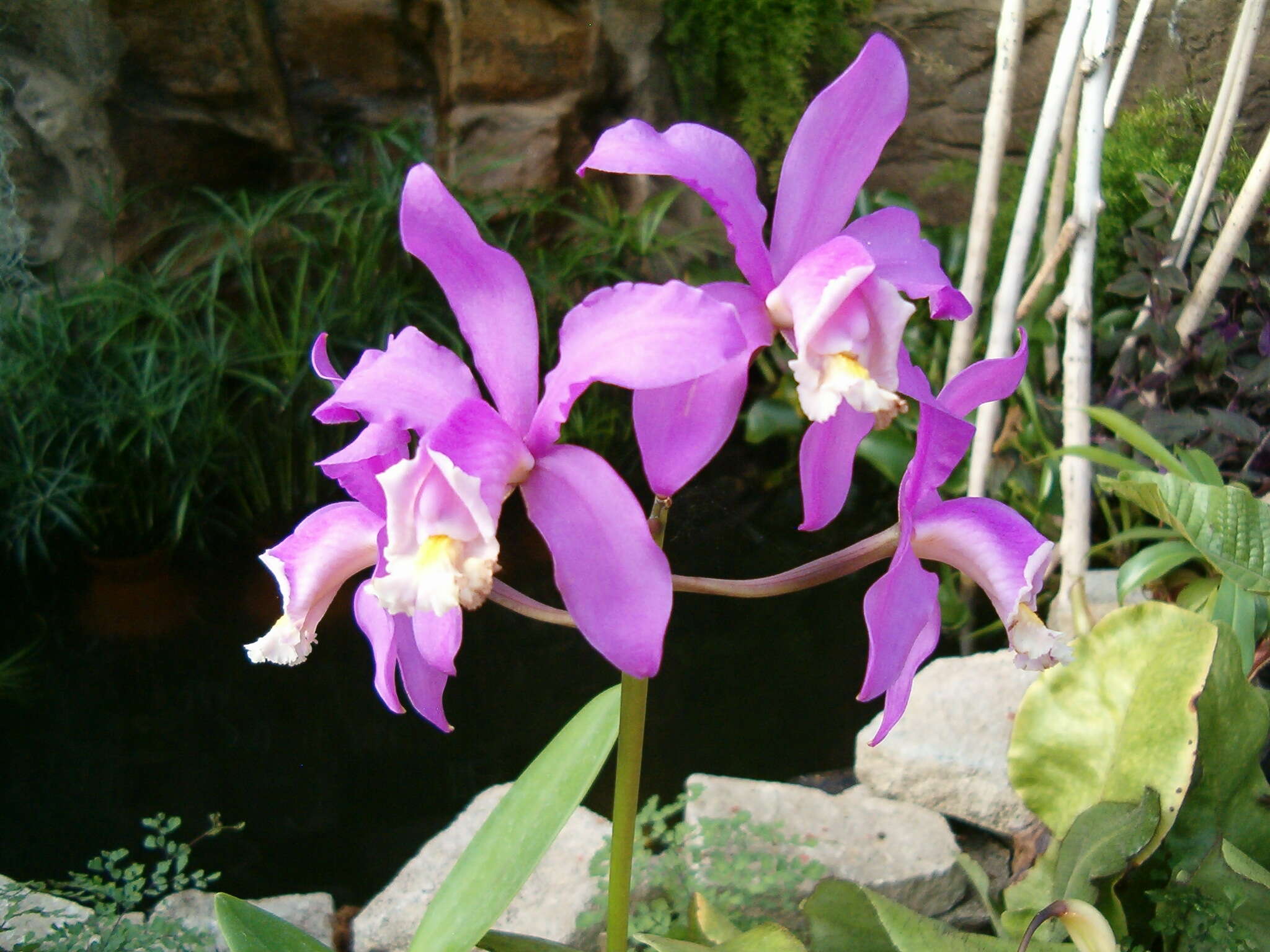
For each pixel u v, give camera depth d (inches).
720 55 54.3
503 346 13.9
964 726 28.3
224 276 48.7
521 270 13.8
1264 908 20.0
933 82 51.7
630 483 48.2
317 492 46.8
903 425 41.9
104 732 33.9
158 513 43.8
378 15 49.5
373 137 48.6
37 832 29.8
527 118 51.6
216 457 44.6
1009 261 32.8
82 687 35.9
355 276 46.8
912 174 53.6
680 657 37.1
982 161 33.6
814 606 39.8
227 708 35.0
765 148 54.4
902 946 17.4
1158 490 23.4
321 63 50.6
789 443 49.5
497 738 33.5
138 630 38.8
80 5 44.6
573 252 50.6
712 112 56.0
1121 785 21.6
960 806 27.0
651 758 32.2
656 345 12.6
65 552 42.6
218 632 38.8
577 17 51.1
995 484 39.4
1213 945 20.0
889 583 14.0
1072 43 29.6
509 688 35.8
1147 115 43.2
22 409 42.1
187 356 42.8
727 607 39.8
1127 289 36.8
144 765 32.4
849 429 14.4
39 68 44.6
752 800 26.0
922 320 46.6
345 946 24.4
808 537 44.4
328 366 14.9
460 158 51.7
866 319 13.2
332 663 37.2
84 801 31.0
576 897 23.3
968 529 14.7
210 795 31.3
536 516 13.4
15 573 41.6
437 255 13.7
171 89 47.9
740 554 43.5
